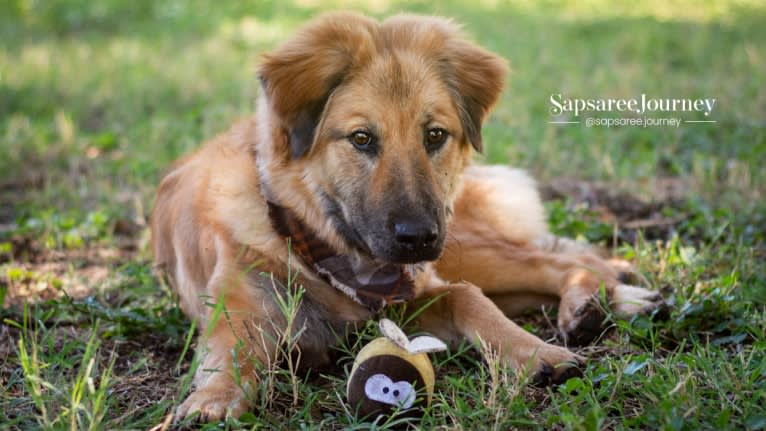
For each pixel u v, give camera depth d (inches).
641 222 74.4
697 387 53.9
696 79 113.8
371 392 52.8
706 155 84.3
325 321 59.1
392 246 55.9
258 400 55.4
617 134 93.4
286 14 192.2
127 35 174.2
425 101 57.8
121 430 51.8
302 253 58.4
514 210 66.9
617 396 54.2
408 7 189.8
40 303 64.2
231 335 56.6
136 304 65.1
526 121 99.7
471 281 64.8
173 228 64.1
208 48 156.3
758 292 61.7
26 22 184.7
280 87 57.9
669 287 64.4
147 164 86.7
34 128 101.9
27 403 54.7
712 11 174.9
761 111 96.4
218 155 61.7
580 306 60.1
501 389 54.1
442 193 57.9
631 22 165.8
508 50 140.9
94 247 73.4
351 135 57.2
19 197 82.6
